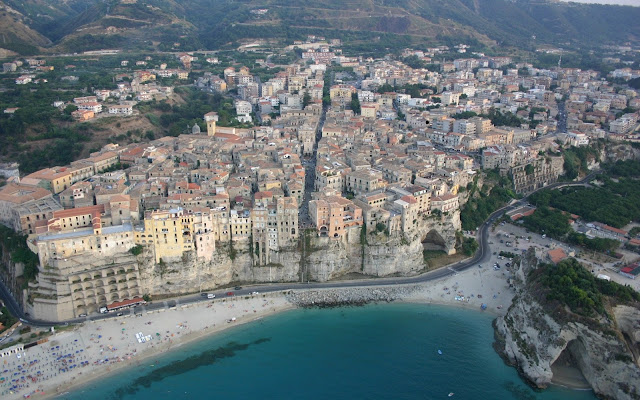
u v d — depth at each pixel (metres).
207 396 196.00
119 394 195.12
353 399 197.62
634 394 194.50
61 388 195.75
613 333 198.12
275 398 196.38
